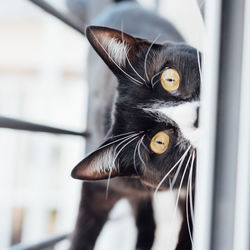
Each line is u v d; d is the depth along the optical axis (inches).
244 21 10.1
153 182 17.0
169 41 17.0
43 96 38.9
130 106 16.8
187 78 15.9
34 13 44.9
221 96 10.3
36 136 39.1
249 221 10.0
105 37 15.7
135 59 16.5
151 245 18.5
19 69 45.9
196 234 11.1
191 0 16.1
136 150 16.7
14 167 39.7
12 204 38.1
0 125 14.1
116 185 17.8
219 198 10.3
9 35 45.9
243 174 10.0
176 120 16.1
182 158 15.6
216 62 10.3
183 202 16.3
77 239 18.4
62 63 41.0
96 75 18.8
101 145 16.2
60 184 37.6
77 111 40.2
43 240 16.6
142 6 20.8
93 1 20.7
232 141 10.2
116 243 19.1
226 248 10.3
